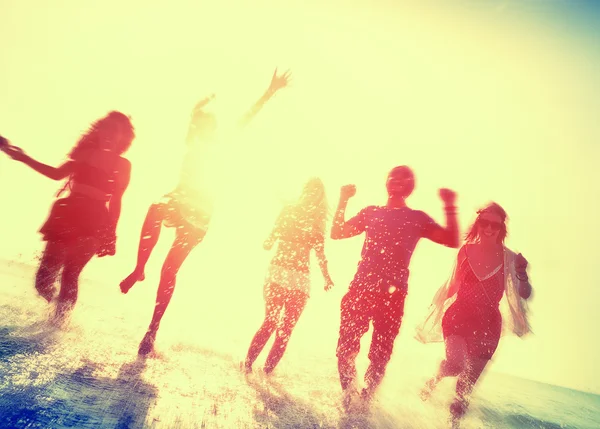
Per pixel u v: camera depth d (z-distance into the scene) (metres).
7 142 3.24
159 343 3.20
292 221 3.53
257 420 2.04
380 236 3.21
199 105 3.64
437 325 3.76
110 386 2.05
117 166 3.49
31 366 2.04
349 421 2.30
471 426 2.68
